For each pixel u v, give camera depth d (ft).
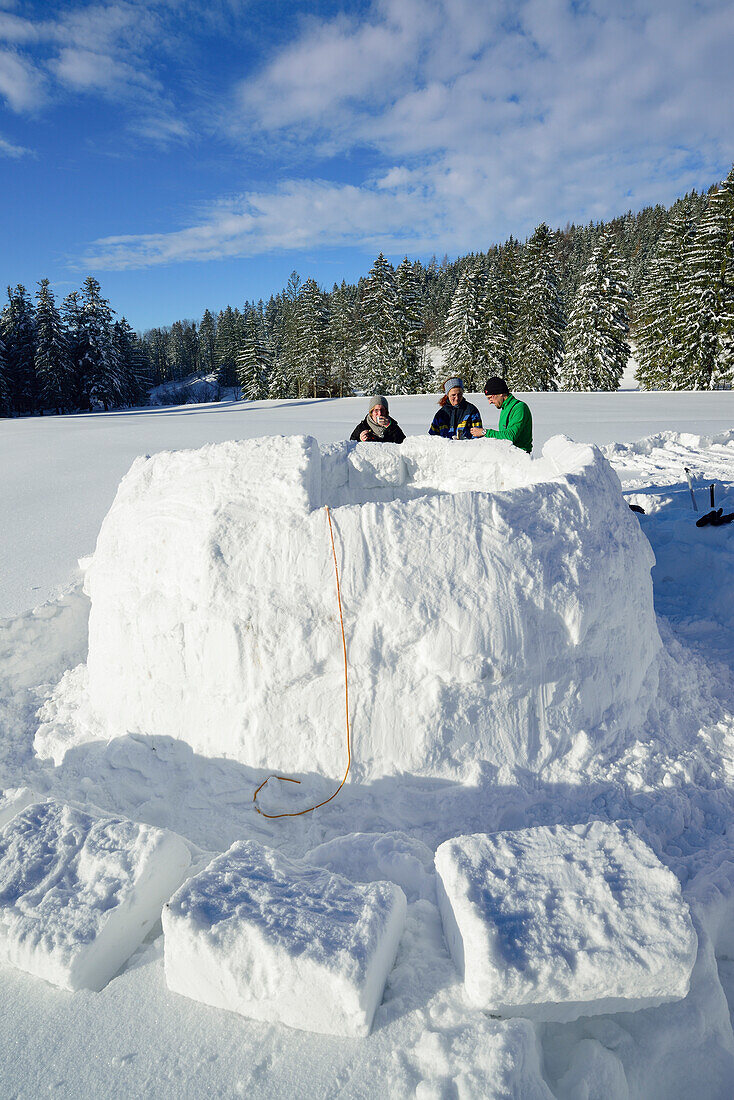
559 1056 5.69
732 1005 6.83
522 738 9.70
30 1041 5.45
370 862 7.94
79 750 11.32
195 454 11.12
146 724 10.50
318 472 10.71
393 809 9.27
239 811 9.48
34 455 51.08
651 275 124.57
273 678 9.43
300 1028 5.45
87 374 153.99
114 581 11.21
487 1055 4.93
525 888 6.19
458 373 140.56
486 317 138.82
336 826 9.28
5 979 6.12
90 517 29.17
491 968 5.38
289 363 180.34
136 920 6.54
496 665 9.27
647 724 11.51
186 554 10.12
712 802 10.03
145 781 10.15
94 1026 5.56
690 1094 5.86
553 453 13.87
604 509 11.30
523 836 6.87
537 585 9.69
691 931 5.78
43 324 145.18
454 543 9.57
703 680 13.70
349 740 9.34
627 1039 5.85
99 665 11.51
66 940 5.98
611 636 10.74
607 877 6.31
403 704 9.32
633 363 173.17
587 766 9.96
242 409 111.45
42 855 7.03
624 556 11.23
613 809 9.39
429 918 6.82
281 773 9.50
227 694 9.70
